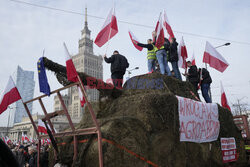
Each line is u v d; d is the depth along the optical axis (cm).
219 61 813
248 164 734
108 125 347
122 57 625
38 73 346
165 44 686
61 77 361
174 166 412
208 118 579
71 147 367
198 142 512
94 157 320
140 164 342
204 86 812
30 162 611
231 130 688
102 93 456
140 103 420
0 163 93
